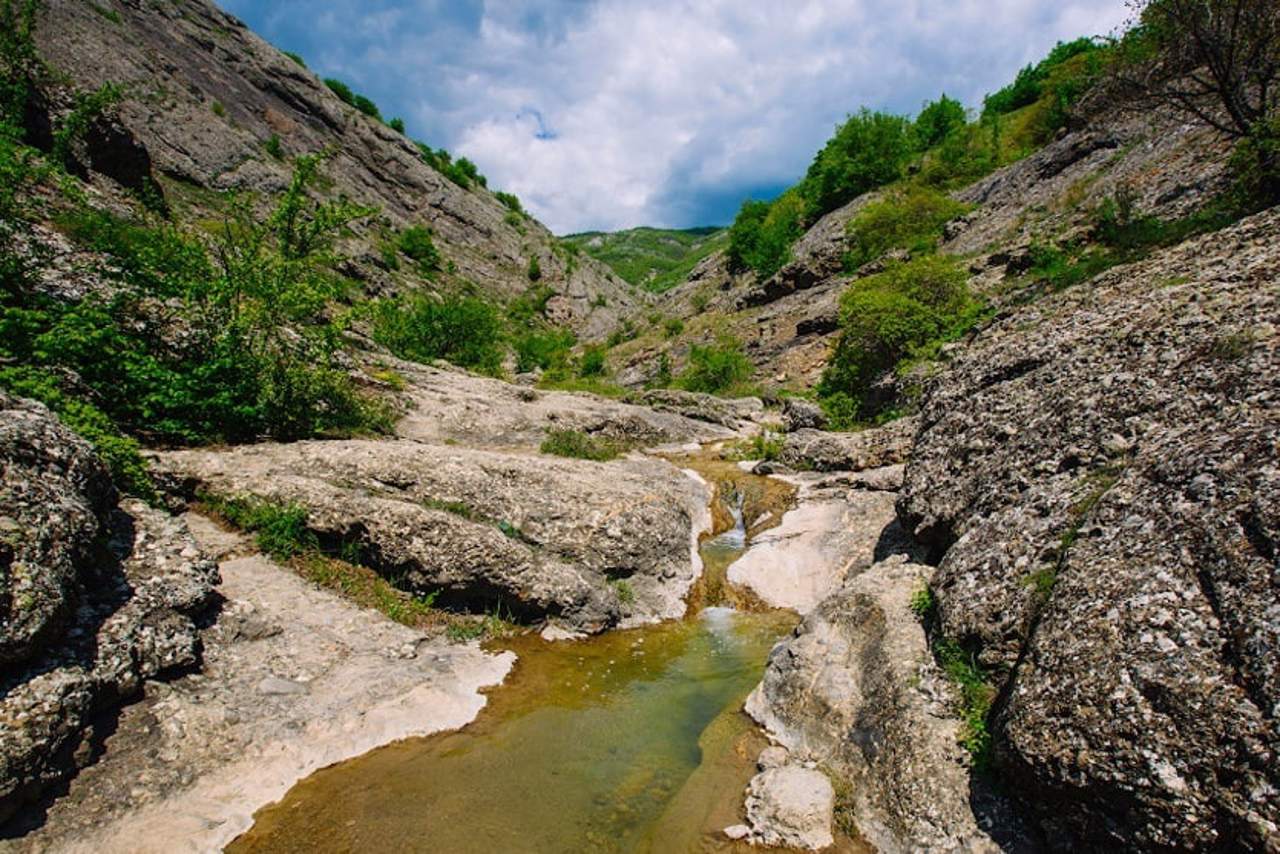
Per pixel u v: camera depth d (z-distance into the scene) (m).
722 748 7.58
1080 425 8.17
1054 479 7.80
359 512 10.52
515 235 115.94
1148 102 20.00
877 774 6.40
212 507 10.72
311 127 90.88
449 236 99.12
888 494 14.00
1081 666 5.27
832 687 7.64
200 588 8.20
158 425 12.24
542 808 6.48
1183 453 6.19
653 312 74.44
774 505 15.81
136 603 7.50
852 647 8.12
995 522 7.92
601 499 12.70
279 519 10.39
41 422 7.65
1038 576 6.66
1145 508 6.04
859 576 9.42
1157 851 4.43
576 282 109.50
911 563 9.66
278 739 6.89
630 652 10.15
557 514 12.03
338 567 10.38
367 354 23.47
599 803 6.61
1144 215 23.88
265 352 13.94
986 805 5.67
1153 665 4.87
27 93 17.41
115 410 11.98
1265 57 17.34
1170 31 17.86
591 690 8.91
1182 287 9.84
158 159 54.84
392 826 6.07
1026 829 5.40
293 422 14.09
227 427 13.24
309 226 14.65
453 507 11.58
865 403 25.23
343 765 6.81
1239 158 17.55
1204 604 4.98
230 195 14.49
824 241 58.59
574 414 21.70
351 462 11.95
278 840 5.79
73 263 12.80
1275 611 4.52
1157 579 5.34
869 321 26.22
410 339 35.28
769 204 85.81
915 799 5.92
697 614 11.85
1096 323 10.16
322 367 14.52
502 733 7.69
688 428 25.56
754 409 31.98
